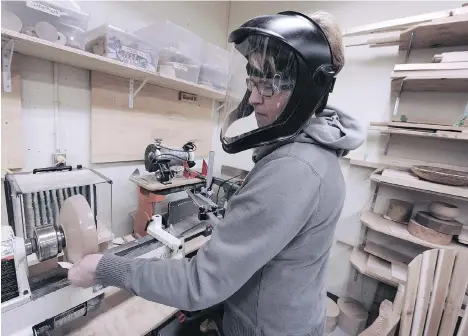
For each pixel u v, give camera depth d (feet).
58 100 4.32
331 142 1.78
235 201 1.69
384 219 5.39
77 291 2.18
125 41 4.14
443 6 4.85
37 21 3.25
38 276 2.22
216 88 6.11
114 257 1.84
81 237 1.97
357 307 6.05
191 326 2.67
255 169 1.82
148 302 2.92
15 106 3.78
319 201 1.65
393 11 5.33
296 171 1.55
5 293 1.79
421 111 5.21
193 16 6.45
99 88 4.70
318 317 2.16
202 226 4.16
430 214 4.78
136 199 5.83
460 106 4.83
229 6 7.61
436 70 4.15
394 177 4.61
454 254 3.51
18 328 1.86
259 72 1.79
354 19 5.80
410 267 3.52
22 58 3.82
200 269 1.57
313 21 1.71
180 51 5.14
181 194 6.16
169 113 6.11
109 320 2.65
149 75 4.64
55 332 2.44
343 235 6.38
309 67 1.59
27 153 4.08
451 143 4.98
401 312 3.55
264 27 1.64
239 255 1.48
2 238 1.87
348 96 5.99
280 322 1.90
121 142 5.23
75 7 3.52
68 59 3.97
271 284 1.86
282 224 1.47
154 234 2.99
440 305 3.57
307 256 1.81
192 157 5.45
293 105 1.66
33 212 2.70
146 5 5.32
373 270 5.10
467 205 4.91
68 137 4.54
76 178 3.09
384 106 5.58
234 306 2.14
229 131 2.32
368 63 5.68
